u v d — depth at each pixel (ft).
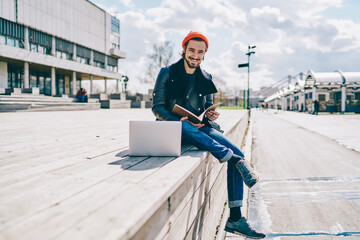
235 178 6.57
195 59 6.56
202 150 6.75
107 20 152.97
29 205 3.01
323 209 10.76
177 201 4.14
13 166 5.45
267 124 54.44
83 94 64.85
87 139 10.57
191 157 5.80
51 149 7.93
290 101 180.34
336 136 32.58
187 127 6.28
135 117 30.14
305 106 134.31
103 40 149.69
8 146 8.65
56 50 116.88
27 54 95.20
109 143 9.30
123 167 4.95
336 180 14.44
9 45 93.56
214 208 8.65
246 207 11.16
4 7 91.20
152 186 3.67
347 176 15.12
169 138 5.87
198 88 7.18
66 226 2.39
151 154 5.98
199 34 6.43
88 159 6.07
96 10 142.92
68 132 13.56
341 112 103.65
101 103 76.48
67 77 137.18
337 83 102.17
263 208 11.07
